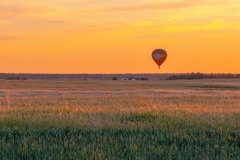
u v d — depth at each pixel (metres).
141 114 18.84
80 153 10.91
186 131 14.21
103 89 74.94
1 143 12.15
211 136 13.41
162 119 17.22
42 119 16.97
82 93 53.06
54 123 15.96
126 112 20.44
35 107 24.91
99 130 14.30
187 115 18.72
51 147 11.64
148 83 118.75
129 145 11.90
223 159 10.45
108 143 12.28
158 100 34.56
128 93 52.84
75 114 19.38
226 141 12.55
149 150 11.45
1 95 46.03
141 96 41.59
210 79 155.38
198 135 13.59
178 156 10.74
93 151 11.09
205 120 17.05
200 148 11.75
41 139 12.72
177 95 43.66
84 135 13.59
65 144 11.84
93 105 27.97
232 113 20.45
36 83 112.06
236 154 11.04
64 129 14.41
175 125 15.80
